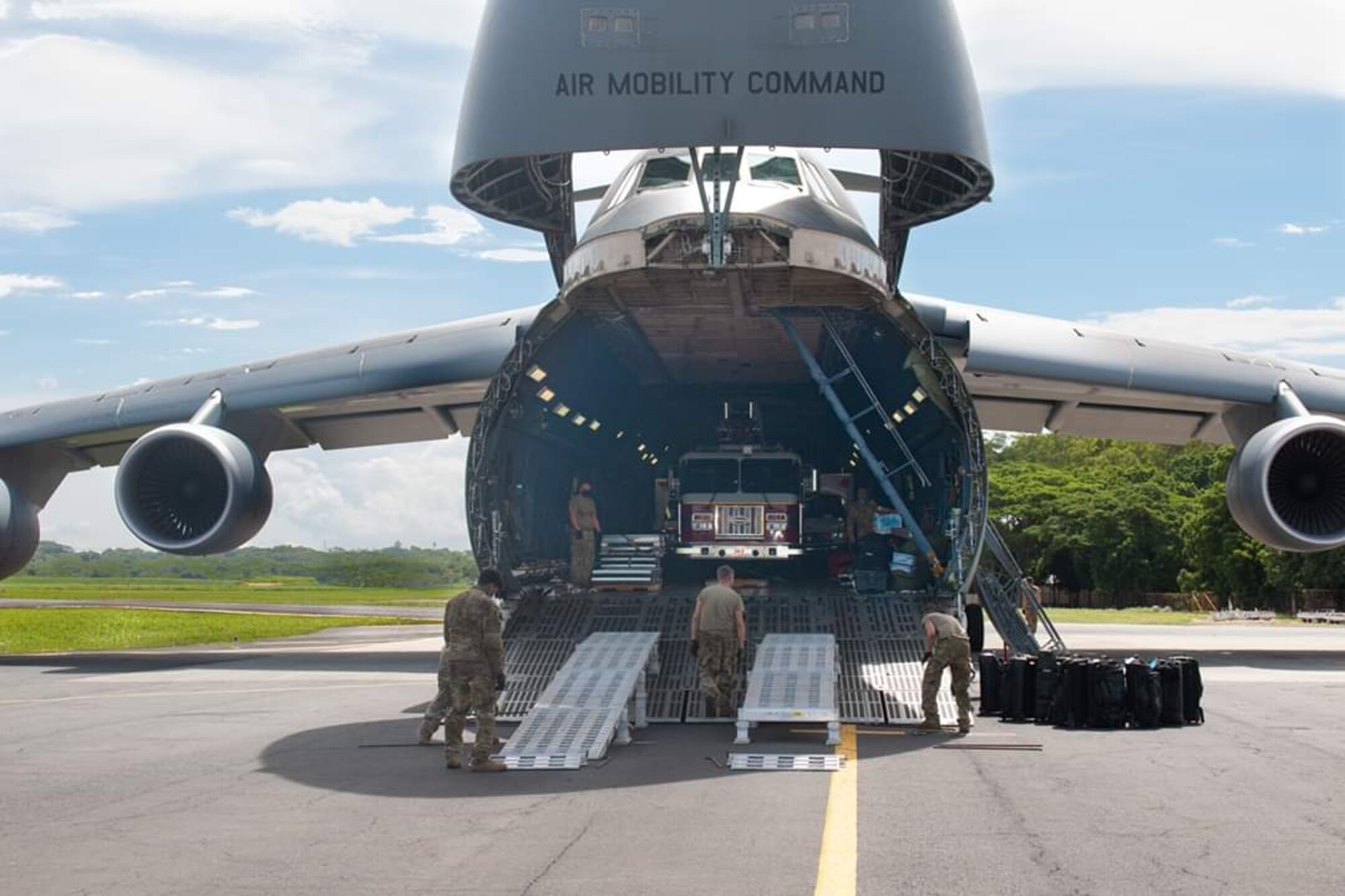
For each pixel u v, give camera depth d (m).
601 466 24.52
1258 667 22.98
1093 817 8.88
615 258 14.20
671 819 8.88
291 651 30.20
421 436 22.89
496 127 12.84
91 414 21.77
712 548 21.02
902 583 17.41
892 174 15.32
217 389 21.00
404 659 26.47
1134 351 19.97
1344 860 7.54
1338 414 20.33
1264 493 18.39
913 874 7.19
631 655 13.70
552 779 10.70
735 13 12.61
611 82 12.67
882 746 12.48
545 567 18.02
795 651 13.82
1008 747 12.41
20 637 34.06
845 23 12.63
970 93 13.09
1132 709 14.06
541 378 16.27
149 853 7.85
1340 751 12.20
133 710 16.22
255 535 19.75
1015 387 20.72
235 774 10.99
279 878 7.18
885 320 15.70
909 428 20.88
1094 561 81.56
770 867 7.38
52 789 10.23
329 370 20.58
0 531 22.06
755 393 23.83
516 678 14.49
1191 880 7.06
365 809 9.37
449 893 6.82
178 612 52.34
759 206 14.14
